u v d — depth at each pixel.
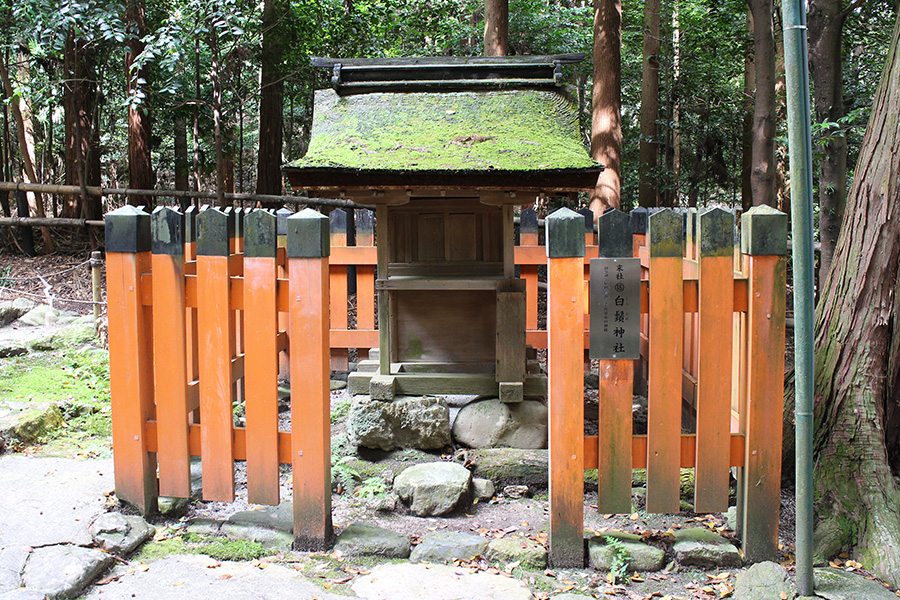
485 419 4.01
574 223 2.83
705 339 2.90
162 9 9.66
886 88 3.48
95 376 5.36
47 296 7.14
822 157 5.85
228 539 3.11
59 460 3.85
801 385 2.63
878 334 3.46
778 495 2.95
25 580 2.60
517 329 3.95
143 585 2.71
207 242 3.04
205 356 3.09
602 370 2.91
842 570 2.98
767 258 2.85
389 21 12.19
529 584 2.83
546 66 4.04
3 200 10.81
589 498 3.71
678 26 13.23
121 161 14.84
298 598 2.65
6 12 8.86
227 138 11.67
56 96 9.36
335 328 5.72
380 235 4.03
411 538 3.24
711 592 2.79
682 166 14.35
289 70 10.79
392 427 3.92
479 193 3.66
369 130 3.76
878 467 3.35
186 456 3.18
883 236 3.43
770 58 6.62
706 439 2.95
